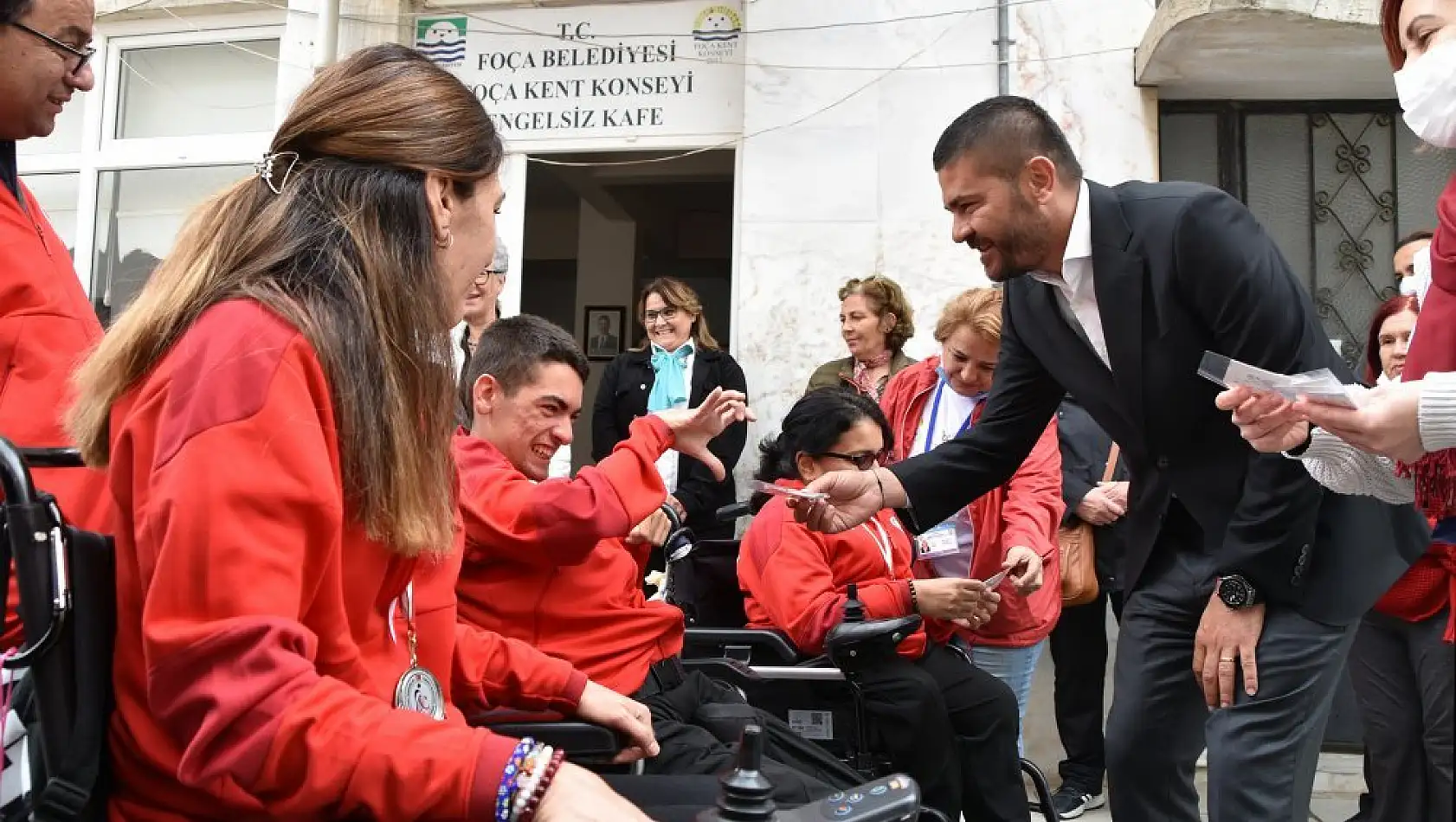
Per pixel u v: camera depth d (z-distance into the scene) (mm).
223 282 1150
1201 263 2055
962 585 2699
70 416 1222
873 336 4242
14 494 1070
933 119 4766
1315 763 2129
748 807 1090
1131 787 2303
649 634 2316
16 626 1336
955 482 2469
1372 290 4840
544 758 1029
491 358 2328
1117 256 2111
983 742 2686
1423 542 2182
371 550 1210
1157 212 2115
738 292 4902
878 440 2791
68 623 1085
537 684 1832
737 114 5219
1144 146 4695
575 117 5363
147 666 1025
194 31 5641
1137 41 4695
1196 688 2260
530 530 2078
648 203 8266
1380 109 4863
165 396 1104
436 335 1245
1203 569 2195
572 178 7367
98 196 5672
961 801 2676
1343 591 2070
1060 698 3990
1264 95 4855
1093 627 3941
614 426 4613
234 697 986
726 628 2869
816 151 4812
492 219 1342
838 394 2832
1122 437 2260
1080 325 2270
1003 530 3262
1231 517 2125
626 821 1006
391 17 5395
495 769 1016
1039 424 2510
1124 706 2289
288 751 993
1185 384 2113
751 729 1110
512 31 5410
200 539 1024
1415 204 4820
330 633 1150
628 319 8523
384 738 1017
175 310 1150
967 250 4680
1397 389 1483
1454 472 1527
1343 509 2098
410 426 1210
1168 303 2092
